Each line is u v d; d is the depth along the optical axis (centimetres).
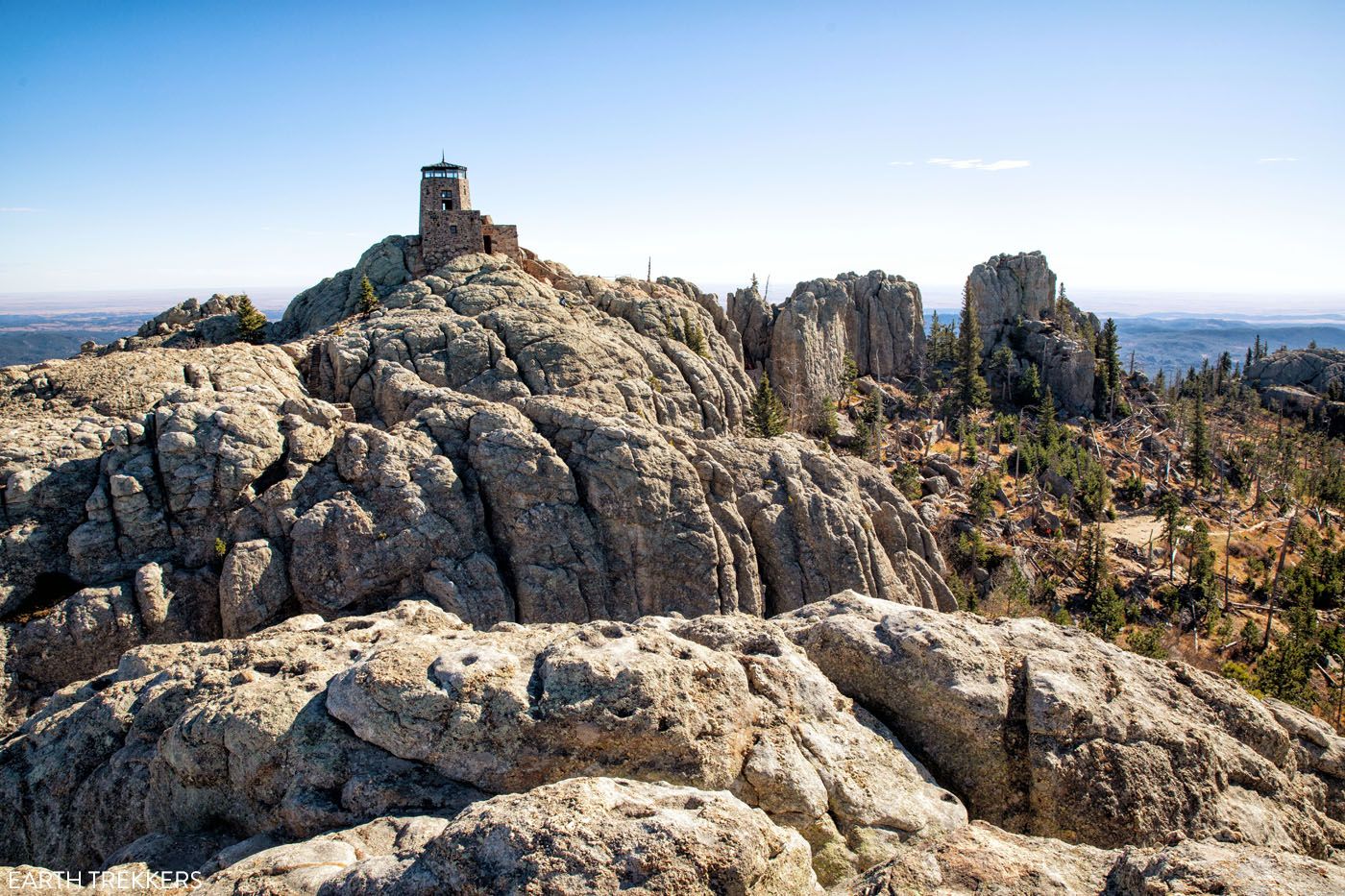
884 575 8119
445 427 7269
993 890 1524
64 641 5416
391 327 9562
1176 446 17375
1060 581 11281
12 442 6366
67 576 5825
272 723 2012
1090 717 2139
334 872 1573
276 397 7169
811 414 16400
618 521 7138
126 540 5997
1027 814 2094
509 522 6881
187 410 6494
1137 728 2155
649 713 1953
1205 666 9519
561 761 1927
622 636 2264
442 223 12594
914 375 19662
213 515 6216
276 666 2441
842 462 9006
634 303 12562
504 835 1455
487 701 1980
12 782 2350
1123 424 18150
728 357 14438
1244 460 16775
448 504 6550
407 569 6194
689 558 7162
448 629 2844
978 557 11262
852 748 2114
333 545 6109
